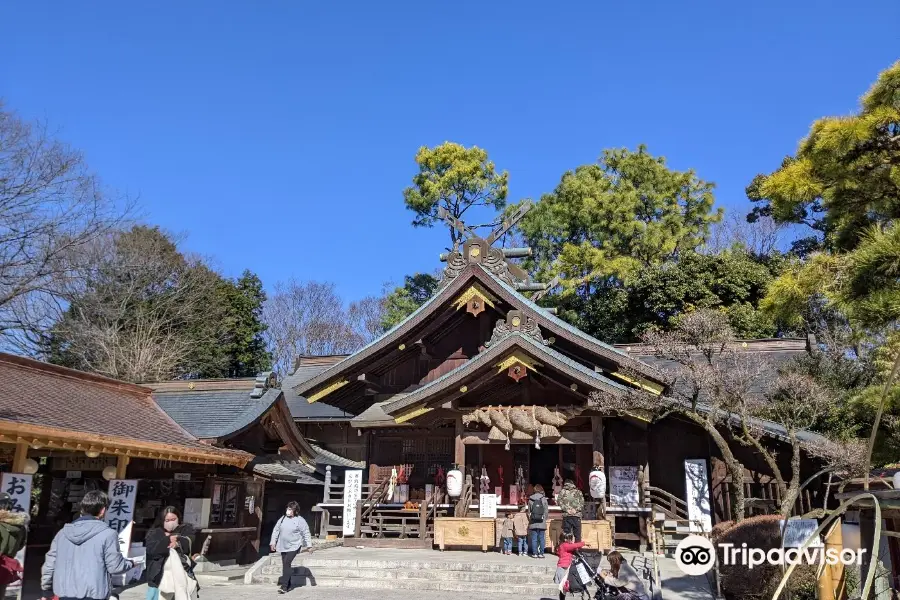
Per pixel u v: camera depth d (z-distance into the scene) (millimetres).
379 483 22812
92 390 16297
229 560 18578
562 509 15508
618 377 20125
